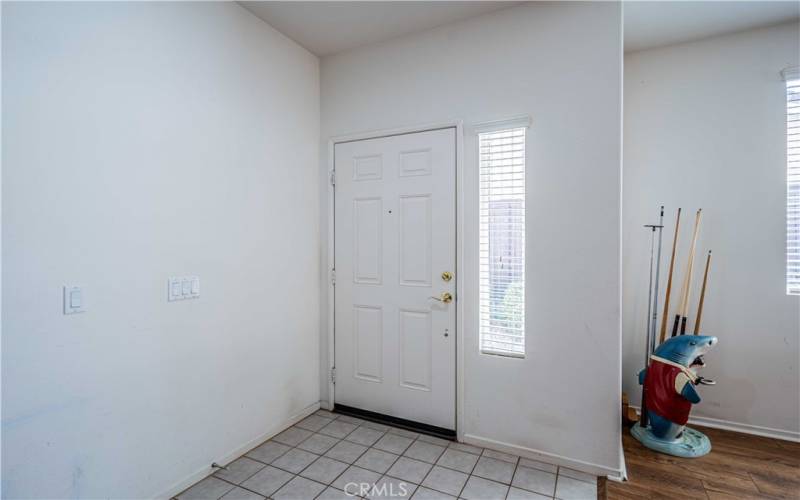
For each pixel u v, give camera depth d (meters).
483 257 2.43
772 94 2.54
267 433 2.49
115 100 1.70
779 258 2.54
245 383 2.34
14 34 1.39
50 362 1.49
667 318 2.80
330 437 2.52
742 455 2.30
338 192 2.92
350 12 2.38
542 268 2.25
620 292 2.09
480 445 2.40
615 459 2.08
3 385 1.37
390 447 2.39
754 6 2.30
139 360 1.79
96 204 1.63
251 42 2.39
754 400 2.58
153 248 1.85
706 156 2.71
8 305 1.38
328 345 2.95
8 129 1.38
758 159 2.58
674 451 2.30
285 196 2.66
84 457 1.59
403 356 2.68
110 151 1.68
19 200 1.41
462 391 2.46
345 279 2.90
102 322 1.65
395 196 2.70
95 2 1.62
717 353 2.67
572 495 1.92
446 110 2.52
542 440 2.25
